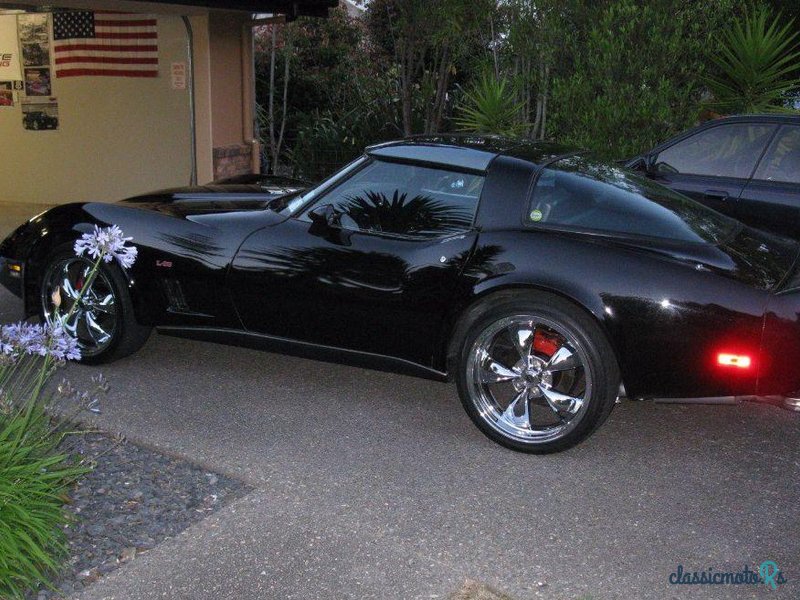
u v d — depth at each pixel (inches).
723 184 264.4
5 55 454.3
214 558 131.7
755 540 140.6
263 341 196.7
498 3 407.5
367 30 680.4
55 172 459.2
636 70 344.5
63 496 143.8
